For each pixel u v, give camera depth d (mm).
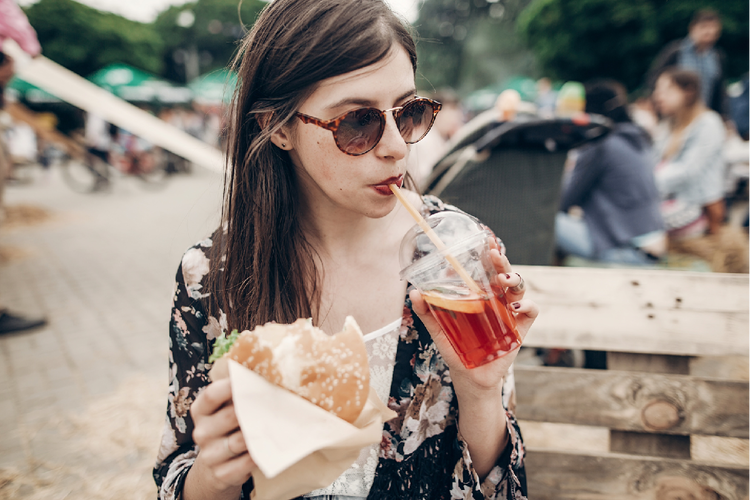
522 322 1007
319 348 749
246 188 1138
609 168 3086
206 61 40594
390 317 1153
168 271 5805
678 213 4000
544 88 8969
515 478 1066
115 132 12836
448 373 1112
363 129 949
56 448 2578
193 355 1147
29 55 3988
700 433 1380
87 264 6145
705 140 3871
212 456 744
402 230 1223
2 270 5938
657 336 1388
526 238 2521
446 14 31219
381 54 934
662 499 1401
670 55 5148
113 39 22500
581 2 11266
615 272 1424
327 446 692
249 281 1129
